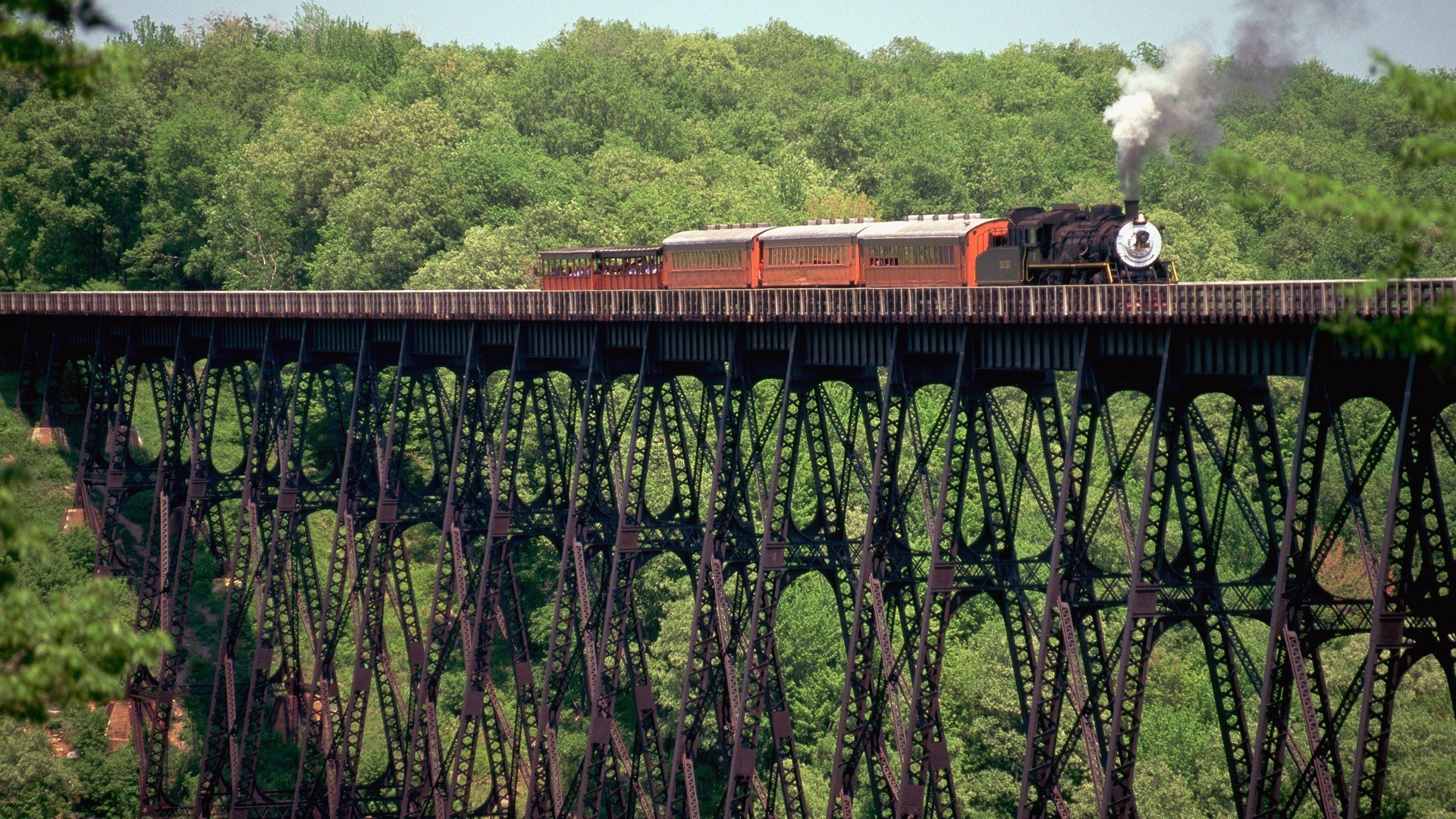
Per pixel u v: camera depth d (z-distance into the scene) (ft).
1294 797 170.40
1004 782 286.87
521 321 260.83
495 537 262.47
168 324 340.59
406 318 278.26
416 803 291.38
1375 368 169.27
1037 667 199.11
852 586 223.30
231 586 306.35
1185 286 175.63
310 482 304.09
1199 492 187.93
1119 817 186.19
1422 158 111.24
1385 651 187.21
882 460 210.18
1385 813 255.50
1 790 297.12
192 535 321.73
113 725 327.47
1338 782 170.30
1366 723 160.97
